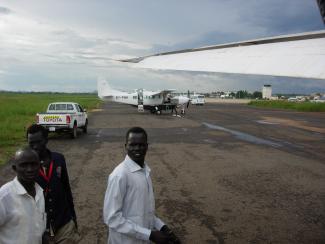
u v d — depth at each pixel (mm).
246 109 50656
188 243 5078
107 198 2840
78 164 10383
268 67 2367
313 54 2295
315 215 6262
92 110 43594
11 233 2680
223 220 5984
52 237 3545
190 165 10477
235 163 10867
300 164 10844
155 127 22234
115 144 14641
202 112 41000
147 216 2939
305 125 25250
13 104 40031
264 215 6238
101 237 5238
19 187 2695
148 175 2984
